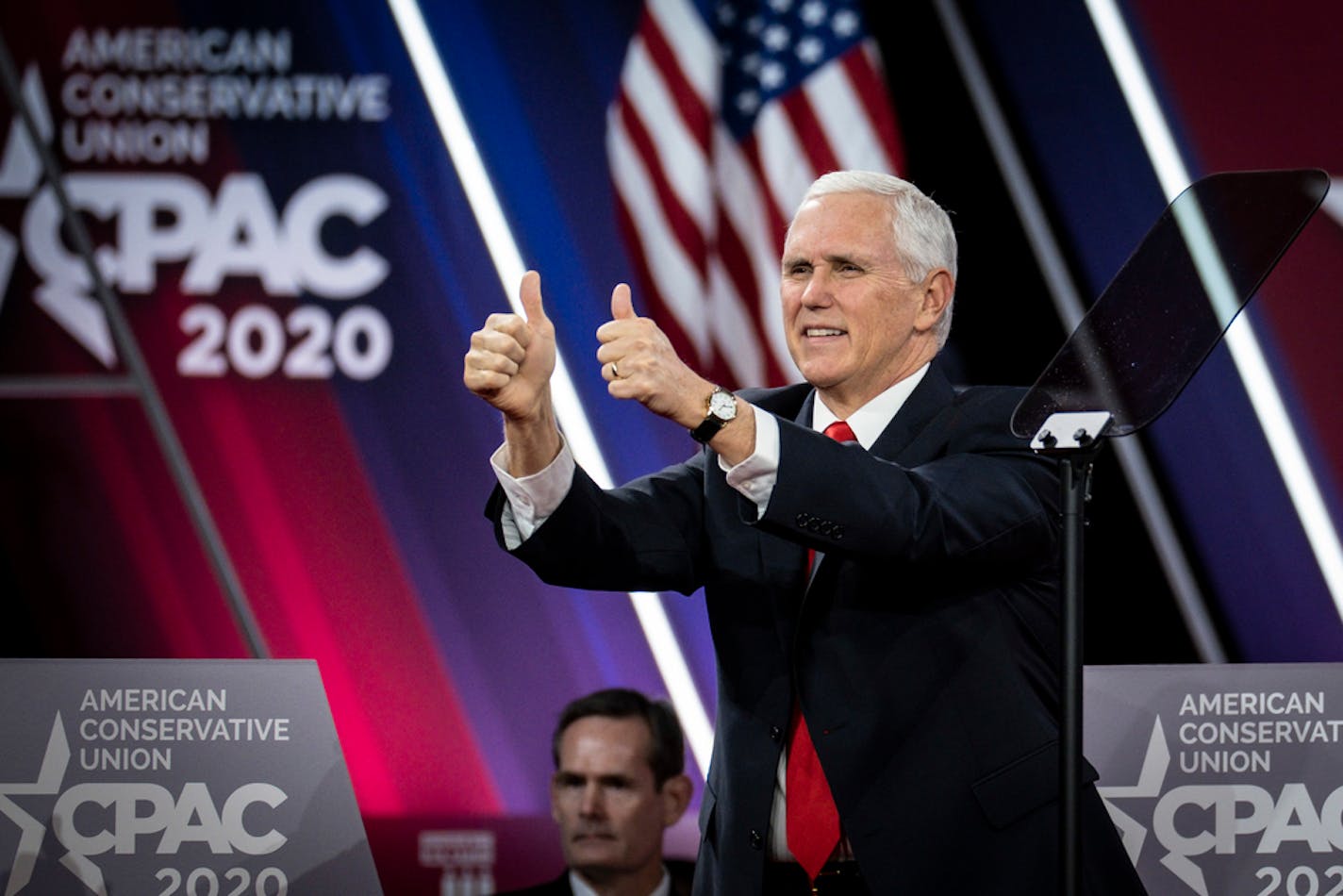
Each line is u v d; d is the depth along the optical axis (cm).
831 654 605
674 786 1218
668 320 1409
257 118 1422
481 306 1420
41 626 1409
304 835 612
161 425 1300
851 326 633
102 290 1290
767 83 1415
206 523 1283
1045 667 629
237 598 1266
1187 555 1391
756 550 635
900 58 1409
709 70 1420
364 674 1421
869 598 611
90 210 1412
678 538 652
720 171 1415
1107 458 1401
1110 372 507
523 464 596
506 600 1428
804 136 1407
